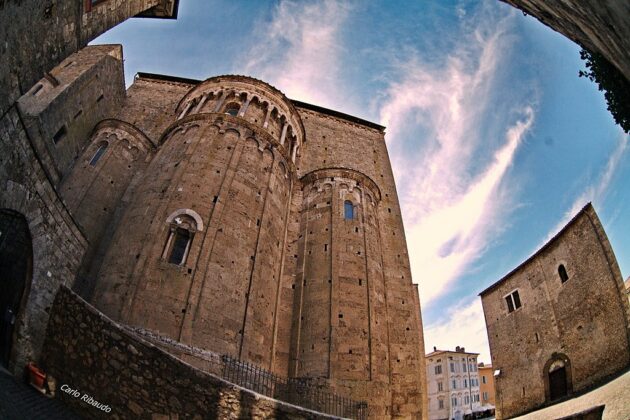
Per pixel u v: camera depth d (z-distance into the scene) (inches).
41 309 511.2
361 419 861.2
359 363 957.8
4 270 492.1
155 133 1529.3
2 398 362.0
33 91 1040.2
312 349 980.6
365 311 1055.0
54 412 425.4
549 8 367.9
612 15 259.6
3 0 408.5
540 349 1197.7
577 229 1125.1
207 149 1097.4
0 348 466.6
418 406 1051.3
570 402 972.6
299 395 854.5
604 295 1008.2
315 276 1120.8
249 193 1078.4
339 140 1846.7
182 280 835.4
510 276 1391.5
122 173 1224.8
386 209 1572.3
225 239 946.7
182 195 968.9
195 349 765.3
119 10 713.0
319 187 1349.7
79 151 1224.2
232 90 1348.4
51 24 524.4
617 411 686.5
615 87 514.0
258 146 1198.3
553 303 1180.5
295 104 1951.3
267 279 1018.1
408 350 1159.6
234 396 515.8
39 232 510.0
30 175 495.2
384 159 1860.2
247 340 869.8
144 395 480.1
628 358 906.1
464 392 2915.8
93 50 1405.0
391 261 1376.7
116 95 1526.8
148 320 764.0
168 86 1814.7
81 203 1085.8
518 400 1232.8
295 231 1272.1
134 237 901.2
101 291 813.2
